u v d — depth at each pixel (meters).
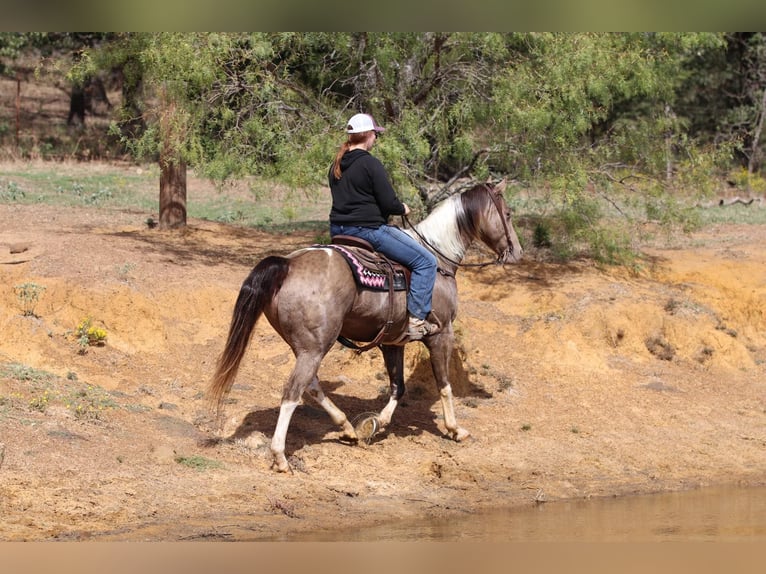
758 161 27.80
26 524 6.52
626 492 8.60
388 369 9.10
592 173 13.34
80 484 7.23
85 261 11.60
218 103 12.84
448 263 8.98
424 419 9.91
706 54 27.28
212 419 9.20
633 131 13.81
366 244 8.27
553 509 7.91
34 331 9.95
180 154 12.47
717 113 28.70
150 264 12.05
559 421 10.40
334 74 13.35
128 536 6.46
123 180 20.77
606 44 12.69
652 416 10.91
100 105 34.06
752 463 9.77
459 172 13.57
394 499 7.89
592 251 13.98
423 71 13.37
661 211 14.02
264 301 7.74
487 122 12.91
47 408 8.48
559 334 12.13
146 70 12.69
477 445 9.39
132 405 9.06
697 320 12.99
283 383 10.38
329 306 7.87
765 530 7.25
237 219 17.69
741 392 12.05
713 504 8.17
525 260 14.34
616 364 12.07
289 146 12.10
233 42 12.33
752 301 13.88
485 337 12.09
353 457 8.67
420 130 12.44
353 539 6.73
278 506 7.38
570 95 12.10
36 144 26.66
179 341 10.77
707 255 15.29
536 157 12.89
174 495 7.33
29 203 16.86
